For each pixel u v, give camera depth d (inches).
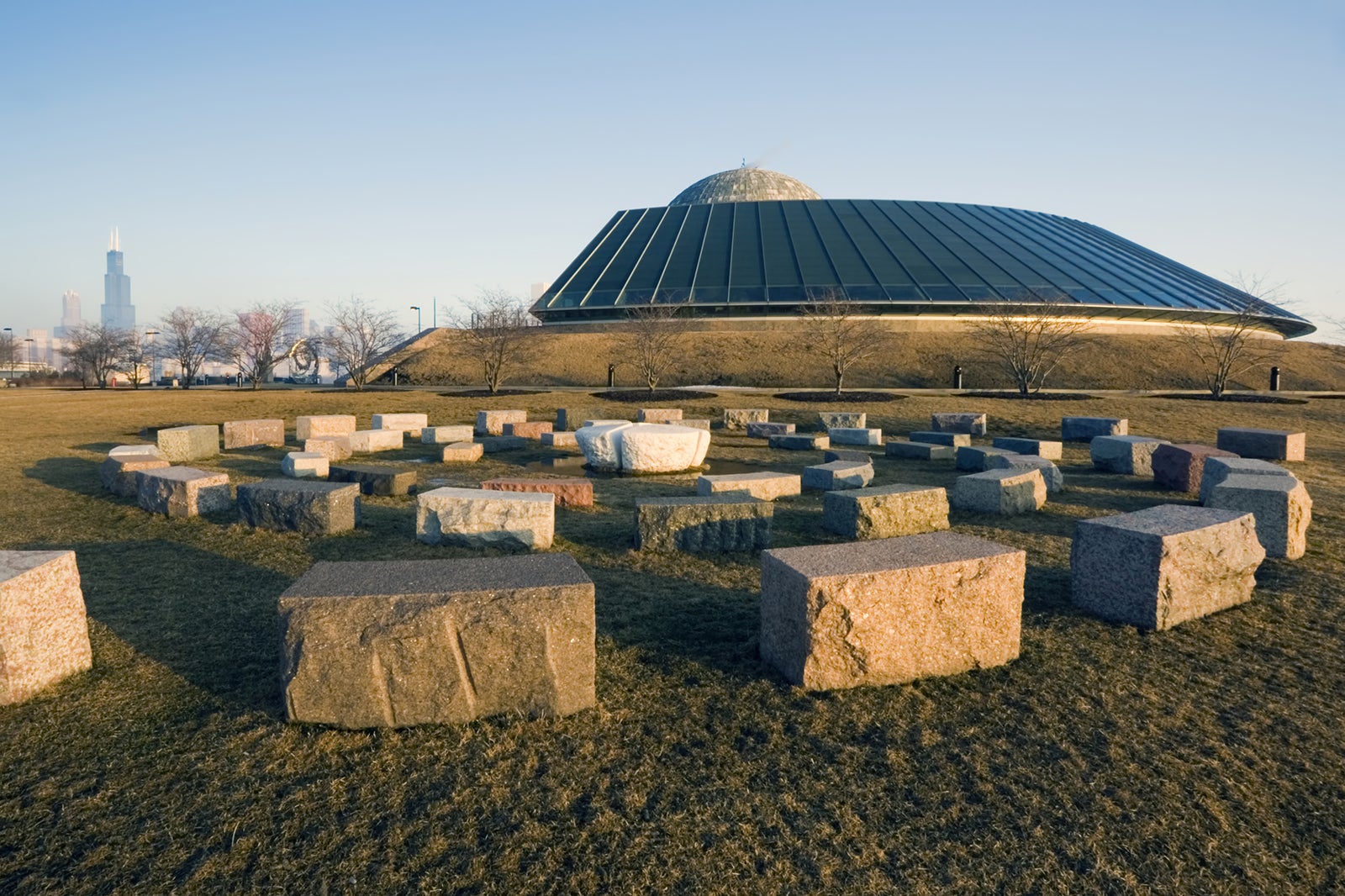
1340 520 414.3
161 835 146.1
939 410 1045.2
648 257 2306.8
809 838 148.0
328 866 138.1
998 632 224.1
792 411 1039.6
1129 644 241.8
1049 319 1718.8
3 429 868.0
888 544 236.1
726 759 173.9
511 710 188.5
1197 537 260.1
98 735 180.9
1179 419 952.3
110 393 1398.9
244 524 394.0
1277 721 195.3
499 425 879.7
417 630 180.7
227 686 205.2
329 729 181.9
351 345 1699.1
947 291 1946.4
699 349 1793.8
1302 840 151.3
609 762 171.9
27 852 141.2
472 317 1696.6
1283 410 995.3
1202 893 136.3
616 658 226.7
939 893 134.7
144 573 312.2
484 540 350.9
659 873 137.6
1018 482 443.8
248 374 2517.2
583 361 1747.0
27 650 197.5
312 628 180.7
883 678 209.9
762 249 2239.2
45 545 359.9
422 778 163.8
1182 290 2146.9
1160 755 178.5
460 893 132.0
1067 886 137.1
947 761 175.0
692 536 350.3
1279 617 265.7
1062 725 191.0
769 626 221.1
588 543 366.0
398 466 632.4
